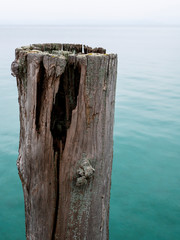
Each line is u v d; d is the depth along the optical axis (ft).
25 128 4.67
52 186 4.69
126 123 35.12
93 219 5.01
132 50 133.08
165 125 34.58
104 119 4.54
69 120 4.42
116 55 4.66
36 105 4.28
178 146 28.53
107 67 4.24
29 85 4.25
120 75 69.31
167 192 20.40
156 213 18.13
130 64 89.30
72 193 4.68
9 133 30.27
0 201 19.25
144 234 16.28
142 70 77.66
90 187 4.72
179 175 22.86
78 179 4.44
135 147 28.22
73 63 4.08
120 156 26.23
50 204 4.81
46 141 4.42
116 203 19.22
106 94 4.41
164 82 61.05
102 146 4.69
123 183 21.67
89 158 4.55
